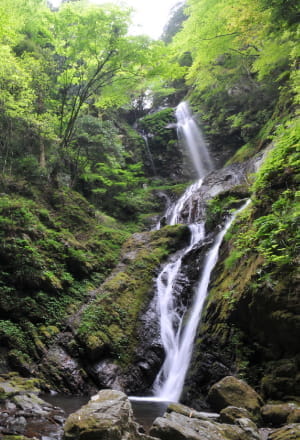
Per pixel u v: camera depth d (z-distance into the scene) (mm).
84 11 15188
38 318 10242
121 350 9906
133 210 20953
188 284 11867
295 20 7422
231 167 20719
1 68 13000
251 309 7500
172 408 5773
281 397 6328
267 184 8953
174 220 19438
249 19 9172
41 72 16719
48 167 16359
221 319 8523
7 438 4316
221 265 10734
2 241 10859
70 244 13023
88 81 18172
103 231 15711
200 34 10758
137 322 11000
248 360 7398
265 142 18406
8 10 14195
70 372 8867
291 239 6848
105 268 13594
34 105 16281
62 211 14867
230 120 24719
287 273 6992
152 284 12820
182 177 25531
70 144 18250
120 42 15031
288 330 6633
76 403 7293
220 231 13609
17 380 8039
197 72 17719
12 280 10539
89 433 3920
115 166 19656
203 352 8523
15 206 12141
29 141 16281
